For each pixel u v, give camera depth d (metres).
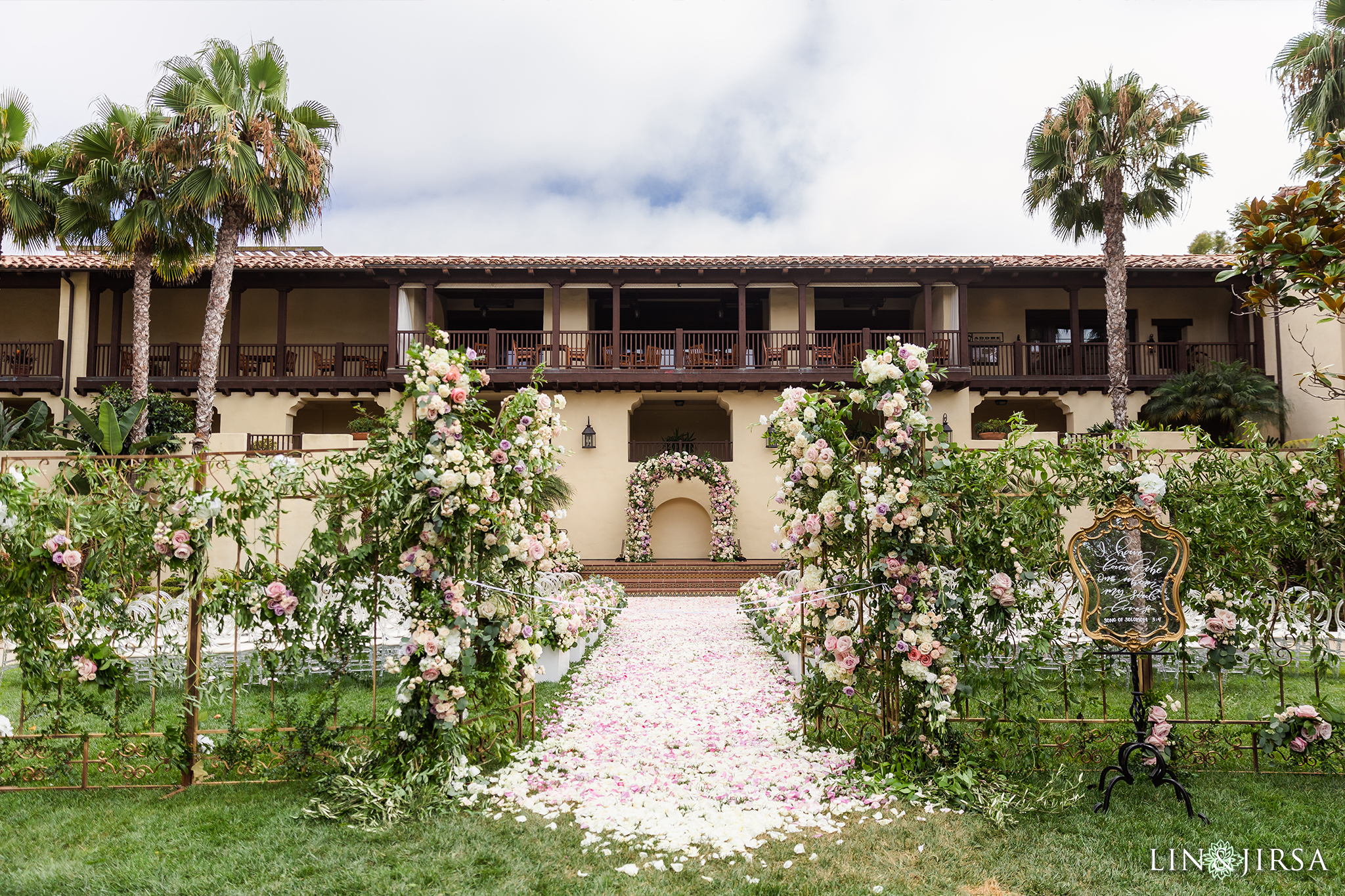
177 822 3.26
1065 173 12.79
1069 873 2.77
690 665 7.19
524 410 4.47
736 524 16.38
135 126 12.34
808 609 4.46
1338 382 13.35
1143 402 16.50
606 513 16.45
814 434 4.27
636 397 16.77
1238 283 16.27
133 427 13.14
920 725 3.88
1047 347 18.09
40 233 13.70
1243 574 3.89
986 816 3.31
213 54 12.20
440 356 3.94
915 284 16.30
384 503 3.74
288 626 3.81
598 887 2.67
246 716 4.98
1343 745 3.81
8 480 3.65
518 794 3.60
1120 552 3.55
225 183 12.00
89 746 4.04
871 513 3.89
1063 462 3.90
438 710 3.73
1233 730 4.10
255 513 3.83
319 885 2.68
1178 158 12.33
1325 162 4.24
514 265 15.63
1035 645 3.80
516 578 4.34
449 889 2.66
